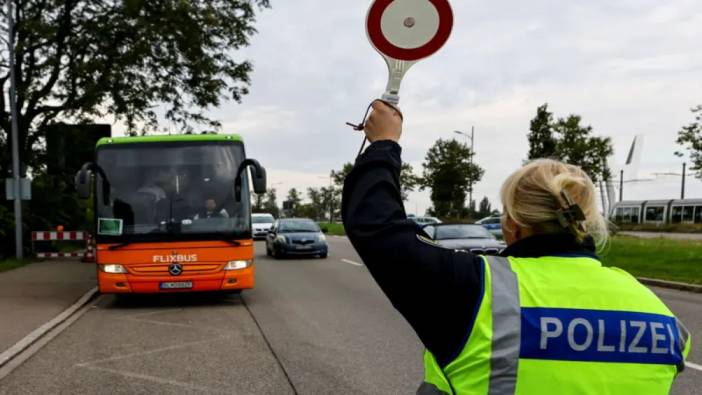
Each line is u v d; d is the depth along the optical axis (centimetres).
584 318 139
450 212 4184
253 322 890
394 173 160
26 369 626
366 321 891
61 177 2164
